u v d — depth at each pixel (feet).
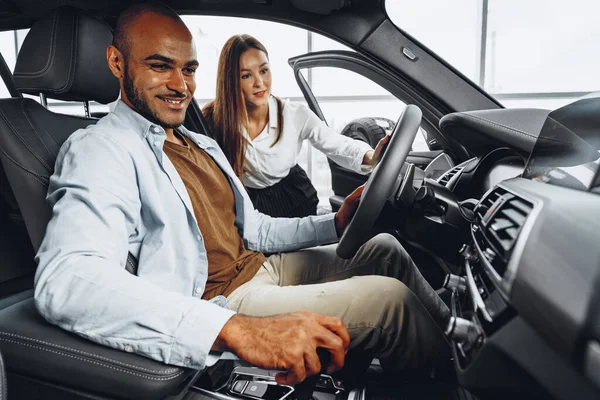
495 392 1.48
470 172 3.81
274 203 5.55
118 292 1.97
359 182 6.32
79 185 2.28
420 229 2.89
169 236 2.70
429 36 18.30
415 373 2.84
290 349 1.88
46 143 2.85
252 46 5.17
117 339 1.96
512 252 1.54
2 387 1.78
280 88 17.72
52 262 2.03
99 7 3.97
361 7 4.39
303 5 4.26
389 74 4.63
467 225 2.80
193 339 1.94
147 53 2.81
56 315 1.99
